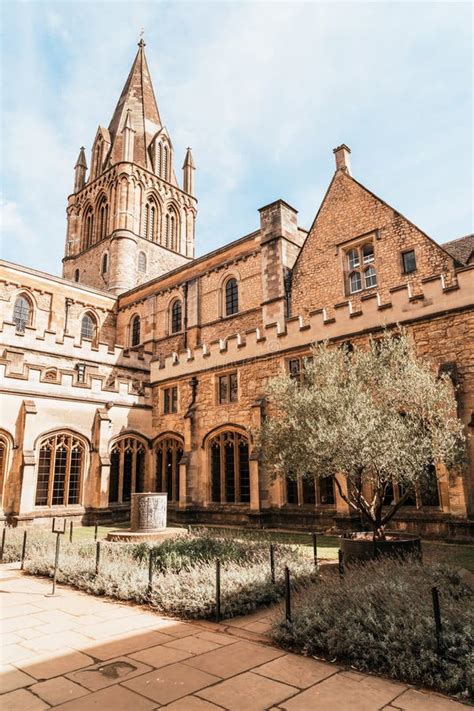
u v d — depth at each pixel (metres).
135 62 59.03
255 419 20.70
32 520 20.88
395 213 21.81
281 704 4.76
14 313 32.53
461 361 15.68
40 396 22.55
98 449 23.97
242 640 6.69
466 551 12.87
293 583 8.86
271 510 19.91
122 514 24.88
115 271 43.62
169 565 9.74
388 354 11.92
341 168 24.88
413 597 6.61
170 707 4.70
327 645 6.02
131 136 48.78
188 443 23.89
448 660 5.35
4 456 21.19
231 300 30.53
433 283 16.75
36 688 5.16
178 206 52.56
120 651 6.27
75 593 9.55
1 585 10.30
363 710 4.63
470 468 14.58
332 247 24.05
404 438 10.30
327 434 10.33
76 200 53.19
